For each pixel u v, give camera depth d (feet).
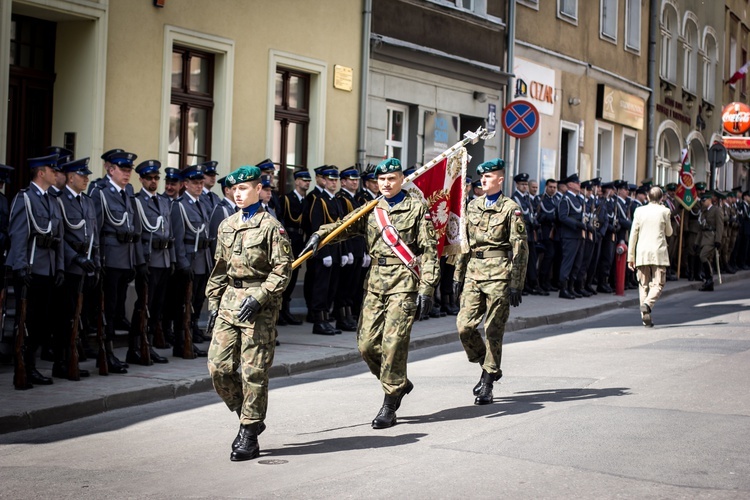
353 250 48.11
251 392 23.98
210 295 24.80
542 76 81.05
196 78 49.85
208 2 49.11
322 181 47.39
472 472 22.12
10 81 42.09
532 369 36.99
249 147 52.16
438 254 30.04
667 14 112.47
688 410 28.63
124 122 45.03
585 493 20.43
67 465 23.79
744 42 149.28
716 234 77.92
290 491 20.86
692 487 20.86
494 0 73.77
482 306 31.14
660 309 62.75
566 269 64.95
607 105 92.43
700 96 124.26
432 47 66.74
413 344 44.65
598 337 47.01
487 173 31.17
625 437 25.27
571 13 86.48
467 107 71.41
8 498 20.93
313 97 57.06
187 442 26.23
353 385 34.91
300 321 49.80
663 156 115.34
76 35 43.68
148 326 38.22
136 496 20.86
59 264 32.48
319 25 56.44
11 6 40.22
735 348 41.52
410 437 25.99
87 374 33.94
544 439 25.23
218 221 40.09
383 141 62.75
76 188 33.71
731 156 132.16
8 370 35.01
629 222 72.28
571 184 65.36
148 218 37.01
